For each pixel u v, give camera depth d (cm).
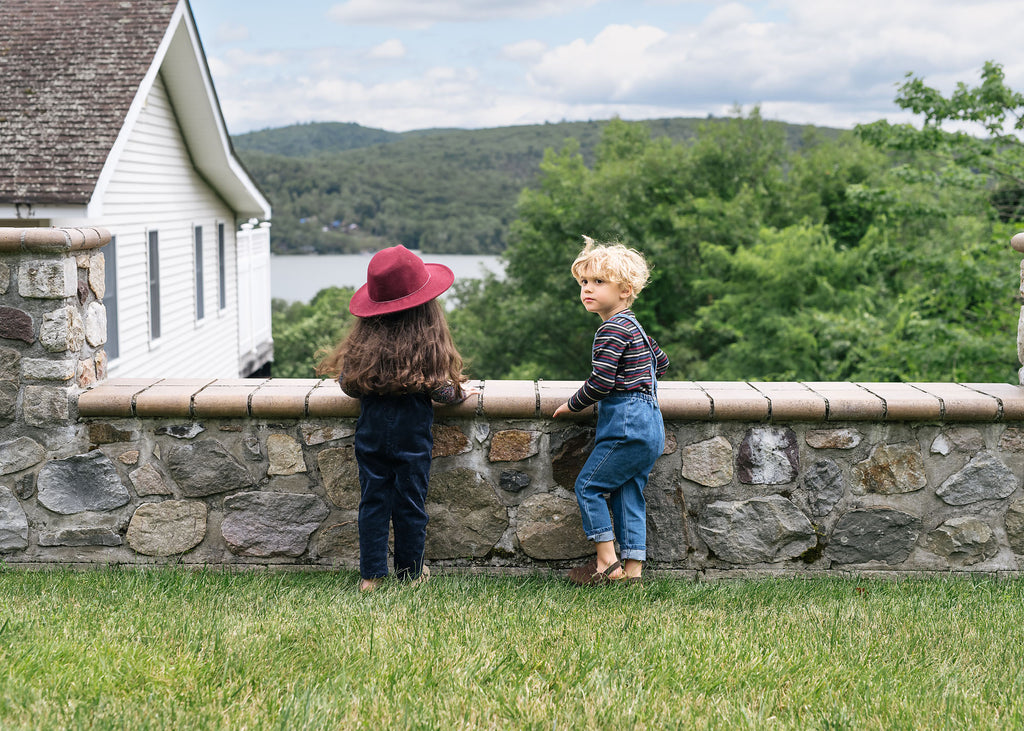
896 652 287
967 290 1379
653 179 3328
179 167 1341
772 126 3338
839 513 367
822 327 1822
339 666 267
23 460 367
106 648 269
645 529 358
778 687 260
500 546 372
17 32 1101
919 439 363
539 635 296
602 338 330
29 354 359
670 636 294
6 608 309
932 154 1395
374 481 341
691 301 3064
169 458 368
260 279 1933
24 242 345
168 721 228
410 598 327
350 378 331
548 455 367
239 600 329
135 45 1066
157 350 1255
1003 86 1254
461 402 351
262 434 367
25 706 231
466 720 239
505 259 3366
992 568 367
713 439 364
